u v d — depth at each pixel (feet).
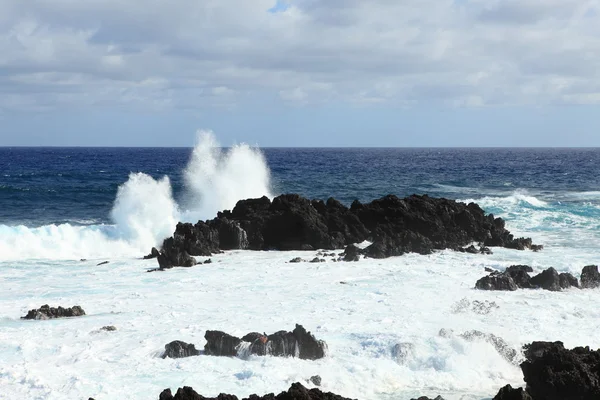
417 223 103.04
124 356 45.65
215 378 41.34
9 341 49.16
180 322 55.01
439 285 70.54
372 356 45.52
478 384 42.01
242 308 60.29
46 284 73.82
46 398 38.09
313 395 34.83
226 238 100.68
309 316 56.70
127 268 84.48
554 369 38.19
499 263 83.82
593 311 58.08
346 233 103.30
